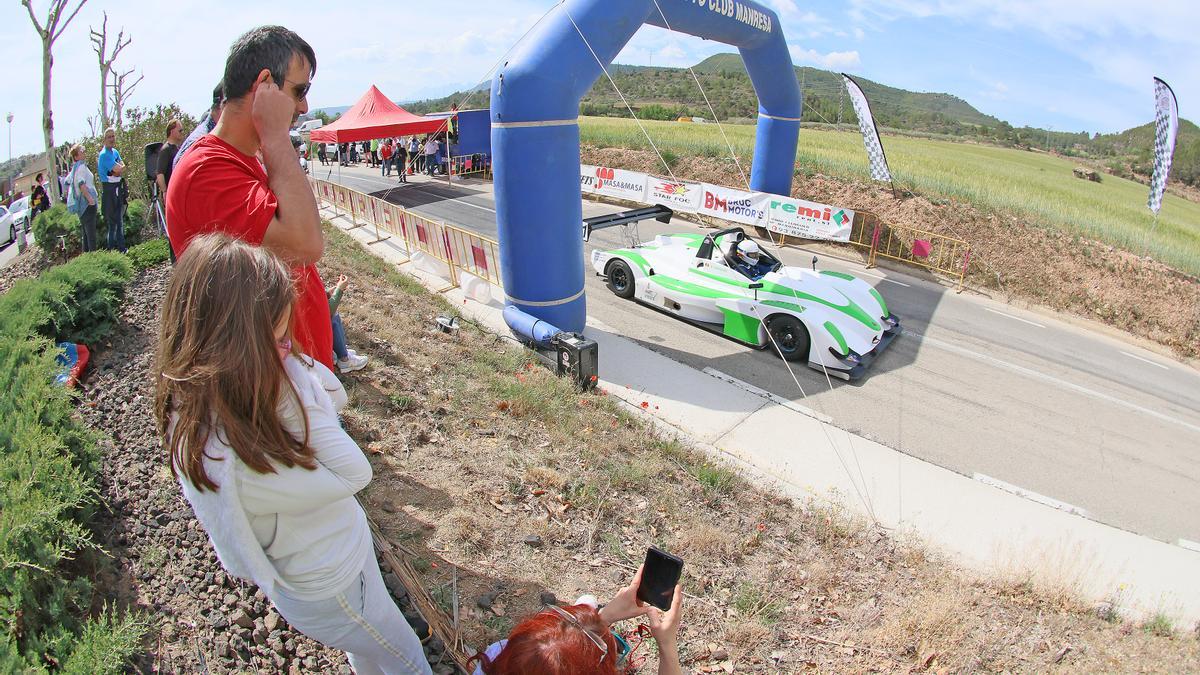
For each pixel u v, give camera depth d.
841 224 14.58
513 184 8.12
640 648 3.42
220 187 2.07
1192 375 9.99
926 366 9.37
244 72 2.12
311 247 2.19
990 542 5.54
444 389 6.38
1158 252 14.09
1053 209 16.11
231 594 3.16
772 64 13.66
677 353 9.12
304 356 2.00
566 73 7.75
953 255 13.73
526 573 3.88
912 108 85.44
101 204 10.77
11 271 11.61
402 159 23.58
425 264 11.55
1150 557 5.50
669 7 9.80
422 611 3.11
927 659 3.66
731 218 16.39
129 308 7.09
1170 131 13.70
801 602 4.18
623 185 18.64
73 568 3.23
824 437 7.17
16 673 2.24
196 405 1.48
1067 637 4.09
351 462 1.69
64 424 4.13
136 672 2.73
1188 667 3.82
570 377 7.49
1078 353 10.32
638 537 4.57
